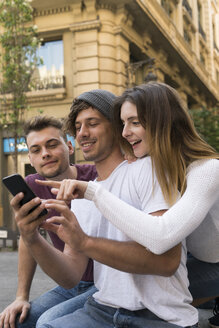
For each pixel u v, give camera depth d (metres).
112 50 10.68
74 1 10.46
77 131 1.80
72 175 2.27
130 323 1.36
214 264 2.11
